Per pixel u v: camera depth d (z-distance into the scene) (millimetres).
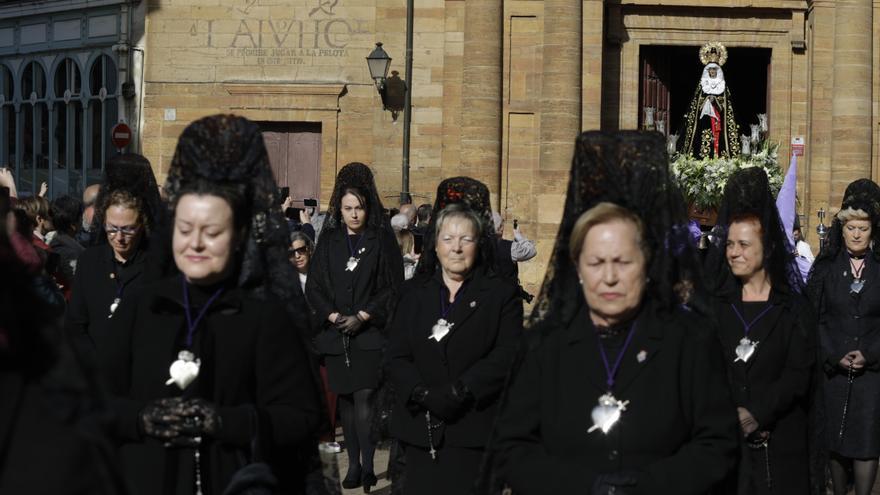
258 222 6324
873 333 11523
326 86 34531
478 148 32906
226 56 35031
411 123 34125
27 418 3566
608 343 6152
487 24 32812
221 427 5930
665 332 6125
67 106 37750
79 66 37281
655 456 5973
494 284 9977
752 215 9383
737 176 9523
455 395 9508
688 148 27188
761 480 9070
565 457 6066
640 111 34656
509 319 9844
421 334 9867
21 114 39250
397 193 34188
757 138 25797
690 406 6078
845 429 11570
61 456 3539
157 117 35375
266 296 6348
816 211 33844
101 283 9992
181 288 6273
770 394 9047
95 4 36500
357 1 34562
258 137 6344
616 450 5961
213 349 6195
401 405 9859
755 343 9227
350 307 13562
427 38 33969
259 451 6031
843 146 33312
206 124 6273
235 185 6215
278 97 34812
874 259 11672
